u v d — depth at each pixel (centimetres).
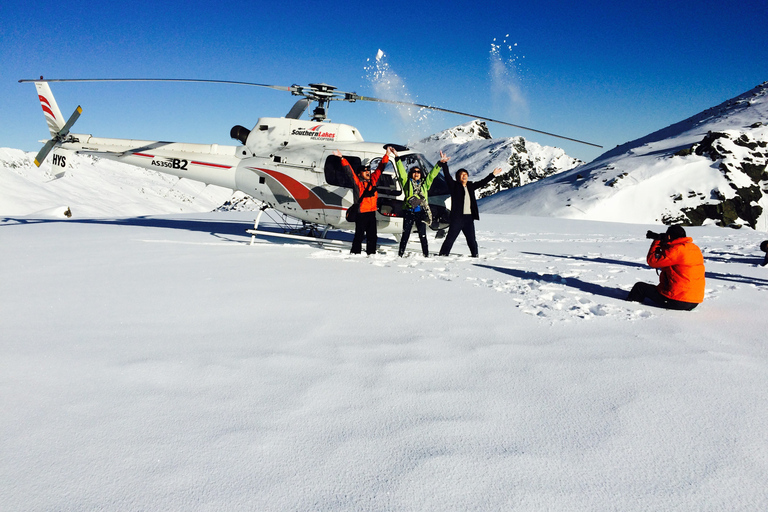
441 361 343
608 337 407
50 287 576
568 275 705
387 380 308
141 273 668
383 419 256
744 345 391
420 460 217
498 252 980
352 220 856
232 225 1480
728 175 8931
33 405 267
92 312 466
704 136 10706
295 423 250
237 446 227
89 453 219
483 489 196
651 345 387
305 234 1042
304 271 696
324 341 384
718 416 265
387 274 684
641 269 781
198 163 1012
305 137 948
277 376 311
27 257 802
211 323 432
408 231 833
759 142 9481
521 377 317
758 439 241
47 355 346
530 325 438
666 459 222
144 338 388
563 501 190
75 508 183
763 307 527
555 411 269
